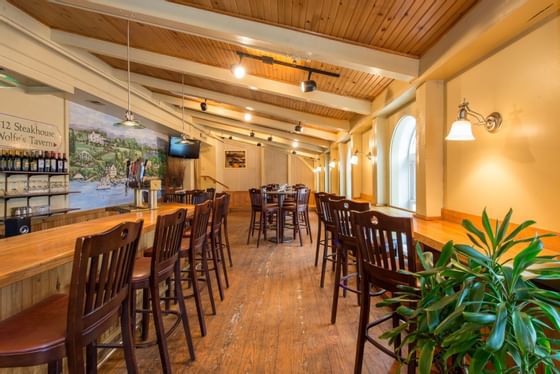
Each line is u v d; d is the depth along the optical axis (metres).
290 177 12.55
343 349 2.16
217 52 3.79
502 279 1.13
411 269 1.59
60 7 3.03
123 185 6.03
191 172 9.69
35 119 3.94
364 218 1.77
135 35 3.55
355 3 2.32
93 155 5.19
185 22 2.70
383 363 2.01
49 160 3.92
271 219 7.56
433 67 2.72
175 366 1.97
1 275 1.04
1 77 2.61
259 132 9.77
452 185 2.85
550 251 1.76
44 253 1.34
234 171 12.44
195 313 2.75
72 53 3.79
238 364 1.99
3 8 2.91
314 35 2.87
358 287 2.79
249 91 5.33
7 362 1.03
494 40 2.12
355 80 3.94
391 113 4.57
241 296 3.15
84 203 4.96
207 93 5.70
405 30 2.57
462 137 2.17
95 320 1.15
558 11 1.73
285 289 3.34
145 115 5.95
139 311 1.94
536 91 1.88
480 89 2.43
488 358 1.00
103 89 4.52
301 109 6.02
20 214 3.54
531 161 1.93
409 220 1.57
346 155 7.64
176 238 2.00
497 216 2.25
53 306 1.37
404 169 4.70
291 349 2.16
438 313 1.17
